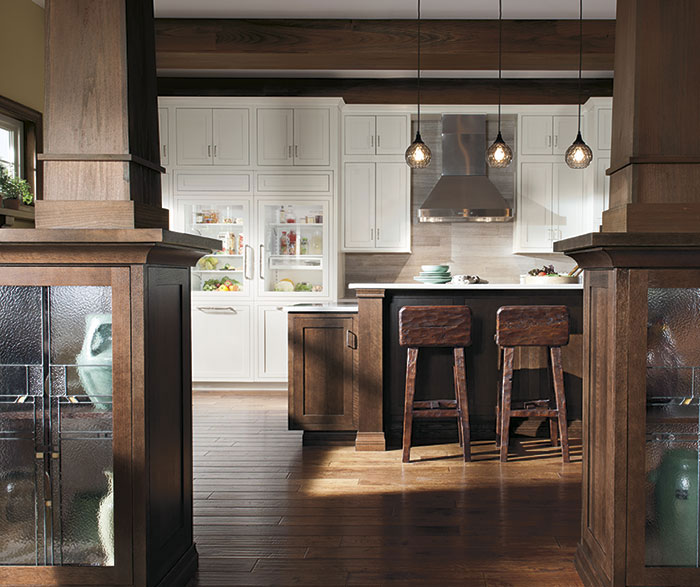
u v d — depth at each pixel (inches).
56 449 75.6
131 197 76.0
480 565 92.4
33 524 76.2
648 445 75.3
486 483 129.6
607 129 236.4
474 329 161.0
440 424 165.9
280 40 193.6
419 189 260.8
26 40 182.2
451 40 192.5
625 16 78.5
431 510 114.3
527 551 97.2
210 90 244.8
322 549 98.0
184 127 237.1
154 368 76.9
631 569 75.0
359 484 129.3
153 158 84.5
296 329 159.0
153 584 76.3
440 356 161.5
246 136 236.5
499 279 260.4
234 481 131.6
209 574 89.6
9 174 179.8
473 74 239.6
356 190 245.3
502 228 260.2
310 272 244.5
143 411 73.5
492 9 184.5
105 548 75.5
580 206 244.2
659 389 75.0
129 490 74.0
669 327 74.7
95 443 75.4
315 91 244.8
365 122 244.4
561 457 148.7
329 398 159.2
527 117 244.5
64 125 76.2
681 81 75.0
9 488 76.2
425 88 244.4
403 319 144.3
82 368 75.1
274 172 236.8
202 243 85.4
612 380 75.2
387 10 185.8
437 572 90.2
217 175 237.5
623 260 73.1
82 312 74.7
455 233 261.0
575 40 191.5
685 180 74.9
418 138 187.0
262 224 236.8
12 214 163.9
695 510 75.8
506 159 183.2
